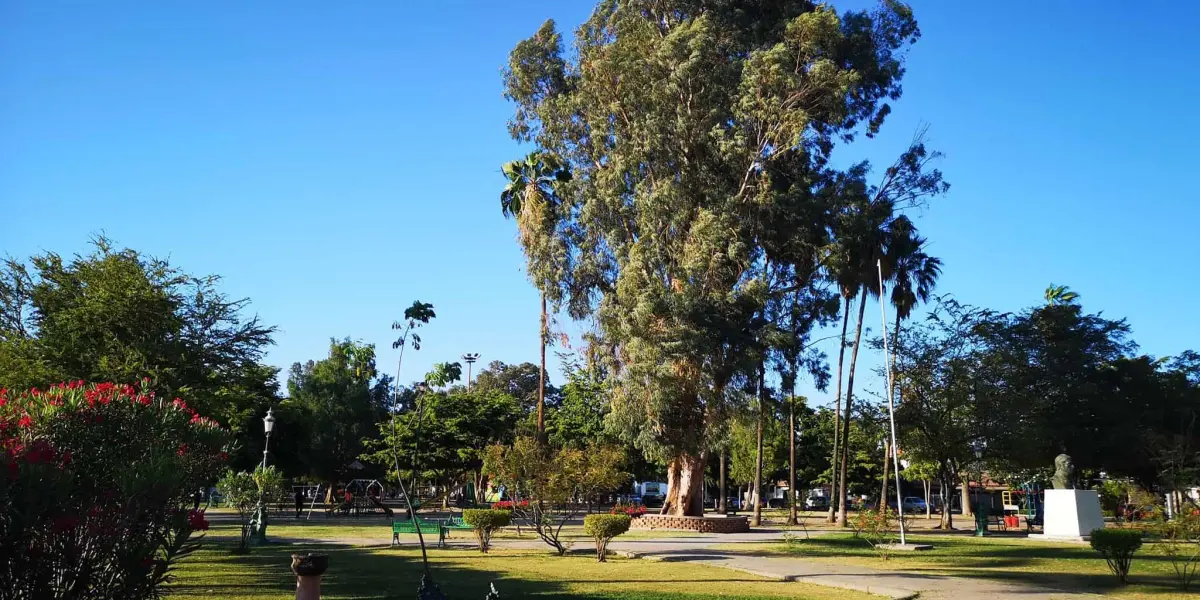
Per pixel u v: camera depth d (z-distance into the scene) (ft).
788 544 87.86
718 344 114.01
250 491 71.97
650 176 124.26
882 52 127.34
